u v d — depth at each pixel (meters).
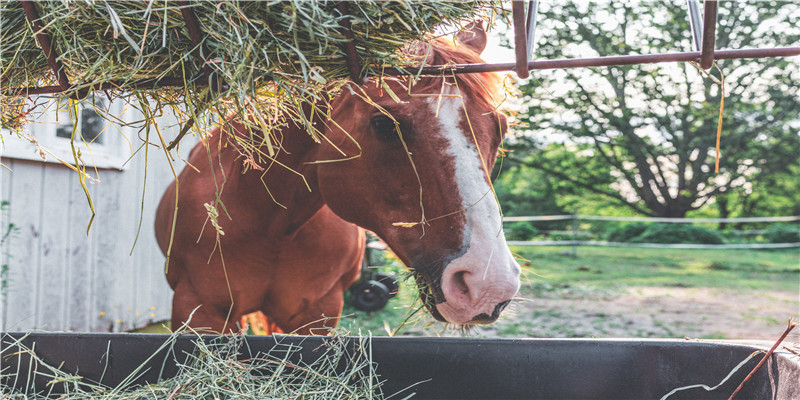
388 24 1.20
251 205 1.93
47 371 1.42
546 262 11.01
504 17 1.30
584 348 1.37
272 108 1.45
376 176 1.51
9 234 3.39
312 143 1.79
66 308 3.91
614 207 22.12
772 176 20.42
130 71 1.22
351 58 1.20
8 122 1.42
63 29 1.18
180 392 1.35
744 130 18.52
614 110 18.78
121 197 4.37
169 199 2.44
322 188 1.70
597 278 8.68
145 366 1.41
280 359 1.40
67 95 1.28
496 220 1.38
